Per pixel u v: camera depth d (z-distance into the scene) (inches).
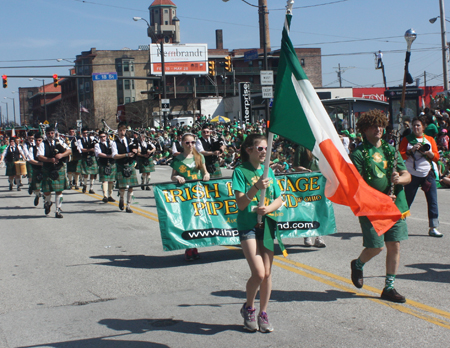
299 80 159.9
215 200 266.7
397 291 203.5
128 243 321.4
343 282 218.4
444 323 167.8
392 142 618.5
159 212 259.6
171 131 1226.6
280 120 155.1
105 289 222.8
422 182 301.6
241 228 160.7
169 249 257.6
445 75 924.0
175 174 271.9
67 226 392.5
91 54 3277.6
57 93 4505.4
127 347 159.0
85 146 613.3
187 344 159.0
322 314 180.2
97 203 525.0
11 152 690.2
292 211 274.5
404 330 162.7
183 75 2625.5
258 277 157.9
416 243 286.8
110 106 3299.7
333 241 301.6
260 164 166.9
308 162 295.6
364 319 173.8
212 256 278.7
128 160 451.2
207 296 207.3
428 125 508.1
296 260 259.6
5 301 210.2
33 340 167.5
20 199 589.6
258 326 168.7
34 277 247.0
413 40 182.4
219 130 1174.3
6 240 344.5
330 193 172.9
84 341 165.2
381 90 2121.1
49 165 432.5
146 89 3373.5
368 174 187.6
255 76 2940.5
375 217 174.1
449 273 226.1
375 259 255.4
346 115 1085.1
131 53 3331.7
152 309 194.2
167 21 3612.2
